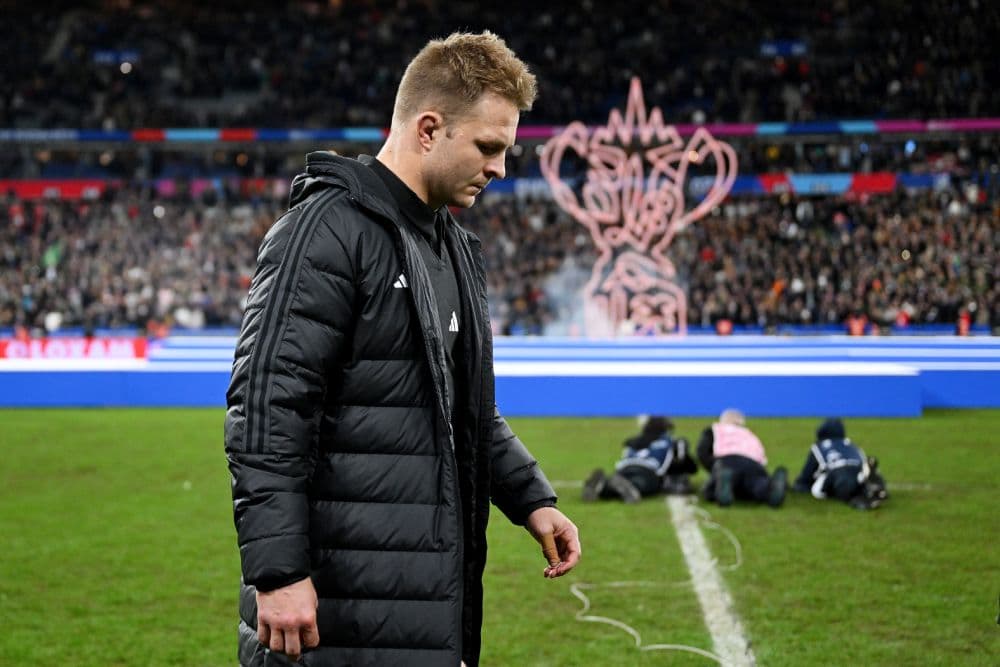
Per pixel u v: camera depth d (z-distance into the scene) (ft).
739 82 133.08
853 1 144.36
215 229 118.11
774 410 49.85
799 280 97.09
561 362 60.54
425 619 7.73
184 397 55.77
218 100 143.13
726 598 20.38
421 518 7.79
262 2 159.33
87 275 106.11
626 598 20.49
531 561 23.43
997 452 38.47
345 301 7.64
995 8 135.74
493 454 9.29
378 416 7.79
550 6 154.61
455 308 8.43
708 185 116.78
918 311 90.99
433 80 7.94
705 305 94.48
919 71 129.59
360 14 155.94
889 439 41.86
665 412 50.52
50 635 18.66
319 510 7.75
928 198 112.27
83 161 131.95
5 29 151.53
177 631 18.89
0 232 117.70
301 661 7.68
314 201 7.79
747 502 29.25
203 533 26.66
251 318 7.54
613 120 83.97
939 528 26.09
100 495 31.81
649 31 148.36
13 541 25.88
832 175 115.96
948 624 18.67
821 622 18.84
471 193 8.19
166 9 159.43
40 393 55.98
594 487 29.55
